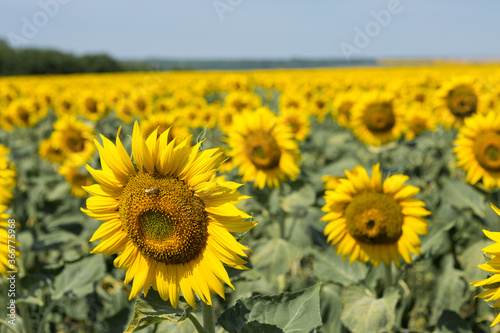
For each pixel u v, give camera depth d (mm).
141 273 820
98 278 1175
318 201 1507
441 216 1462
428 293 1416
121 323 1146
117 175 809
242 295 1213
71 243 1549
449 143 2426
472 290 1222
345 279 1182
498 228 1360
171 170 811
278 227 1615
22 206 1740
